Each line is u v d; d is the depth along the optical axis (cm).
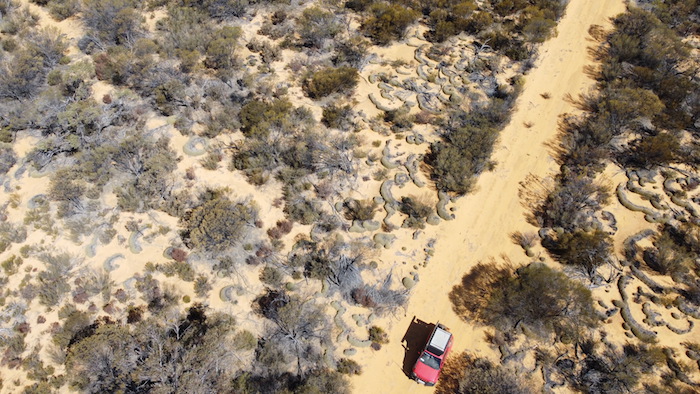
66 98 3853
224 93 3906
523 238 3102
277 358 2633
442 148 3466
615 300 2817
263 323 2798
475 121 3656
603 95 3819
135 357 2455
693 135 3600
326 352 2683
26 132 3719
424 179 3419
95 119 3584
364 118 3791
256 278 2967
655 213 3173
